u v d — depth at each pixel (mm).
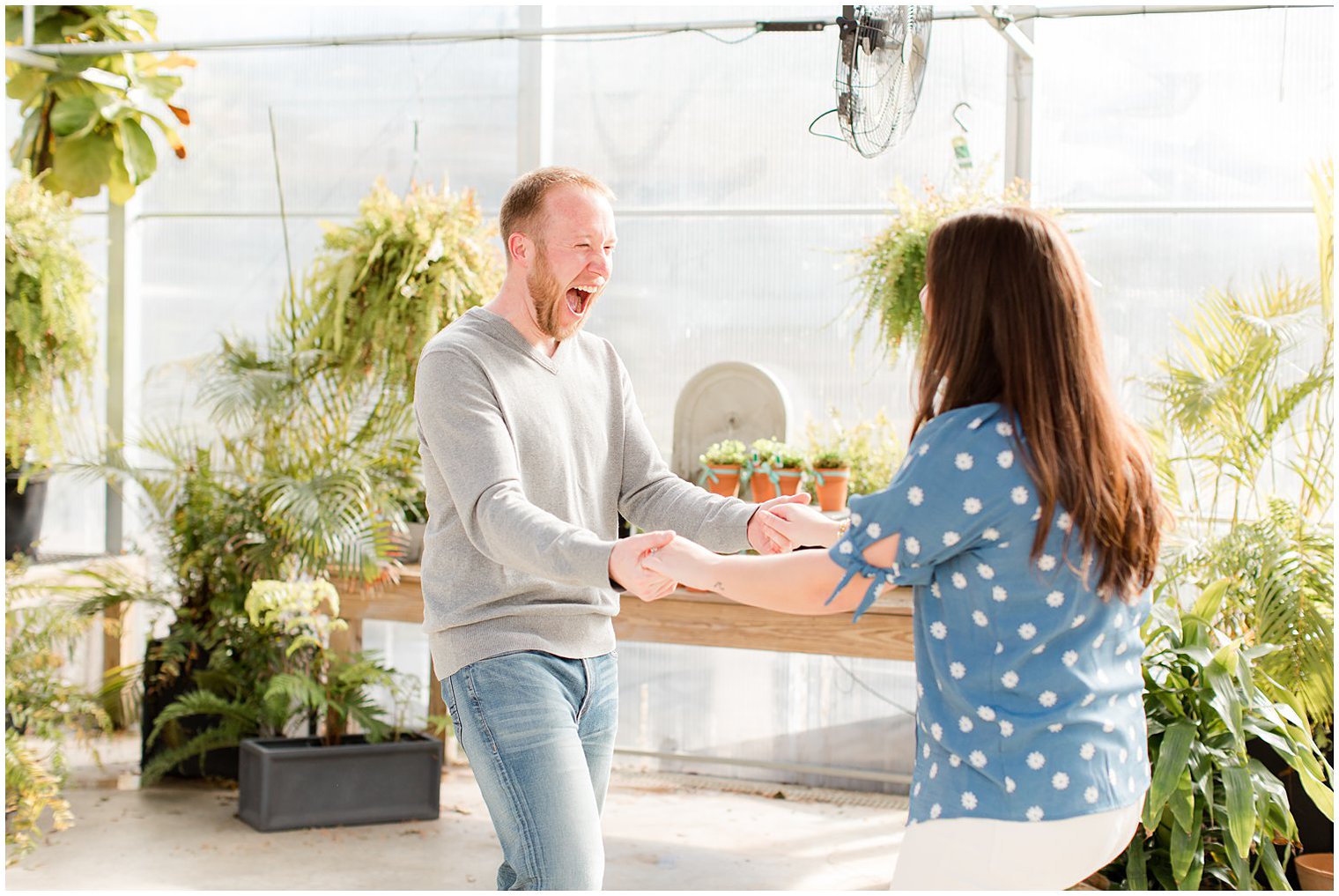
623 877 3355
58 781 3461
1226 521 3920
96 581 4387
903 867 1484
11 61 4355
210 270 4805
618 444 2262
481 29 4344
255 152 4750
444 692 2047
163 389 4840
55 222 3889
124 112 4309
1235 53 3979
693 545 1638
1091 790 1424
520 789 1910
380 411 4207
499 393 2002
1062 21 4098
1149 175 4059
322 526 3730
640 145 4484
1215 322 3535
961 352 1479
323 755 3695
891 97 2859
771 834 3777
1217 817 2836
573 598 2061
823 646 3619
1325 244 3447
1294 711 2957
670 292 4488
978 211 1497
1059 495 1403
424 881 3270
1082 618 1444
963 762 1449
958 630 1463
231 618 4004
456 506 1920
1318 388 3422
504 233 2139
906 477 1452
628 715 4547
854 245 4309
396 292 3938
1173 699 2877
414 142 4613
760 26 3740
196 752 3934
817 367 4359
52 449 4035
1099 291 4098
